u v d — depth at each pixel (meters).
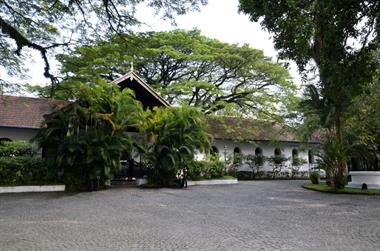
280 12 9.23
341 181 15.59
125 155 16.48
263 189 16.30
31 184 14.92
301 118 24.00
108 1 10.88
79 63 12.65
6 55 12.34
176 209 9.64
